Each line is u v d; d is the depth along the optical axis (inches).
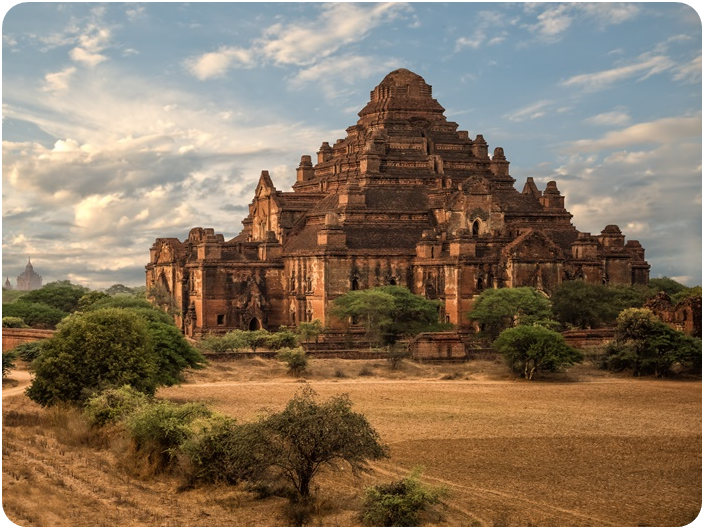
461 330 5590.6
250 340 5137.8
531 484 2317.9
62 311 6309.1
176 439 2380.7
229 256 6156.5
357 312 5265.8
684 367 4566.9
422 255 5851.4
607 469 2471.7
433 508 2084.2
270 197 6491.1
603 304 5457.7
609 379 4362.7
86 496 2117.4
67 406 3002.0
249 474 2229.3
